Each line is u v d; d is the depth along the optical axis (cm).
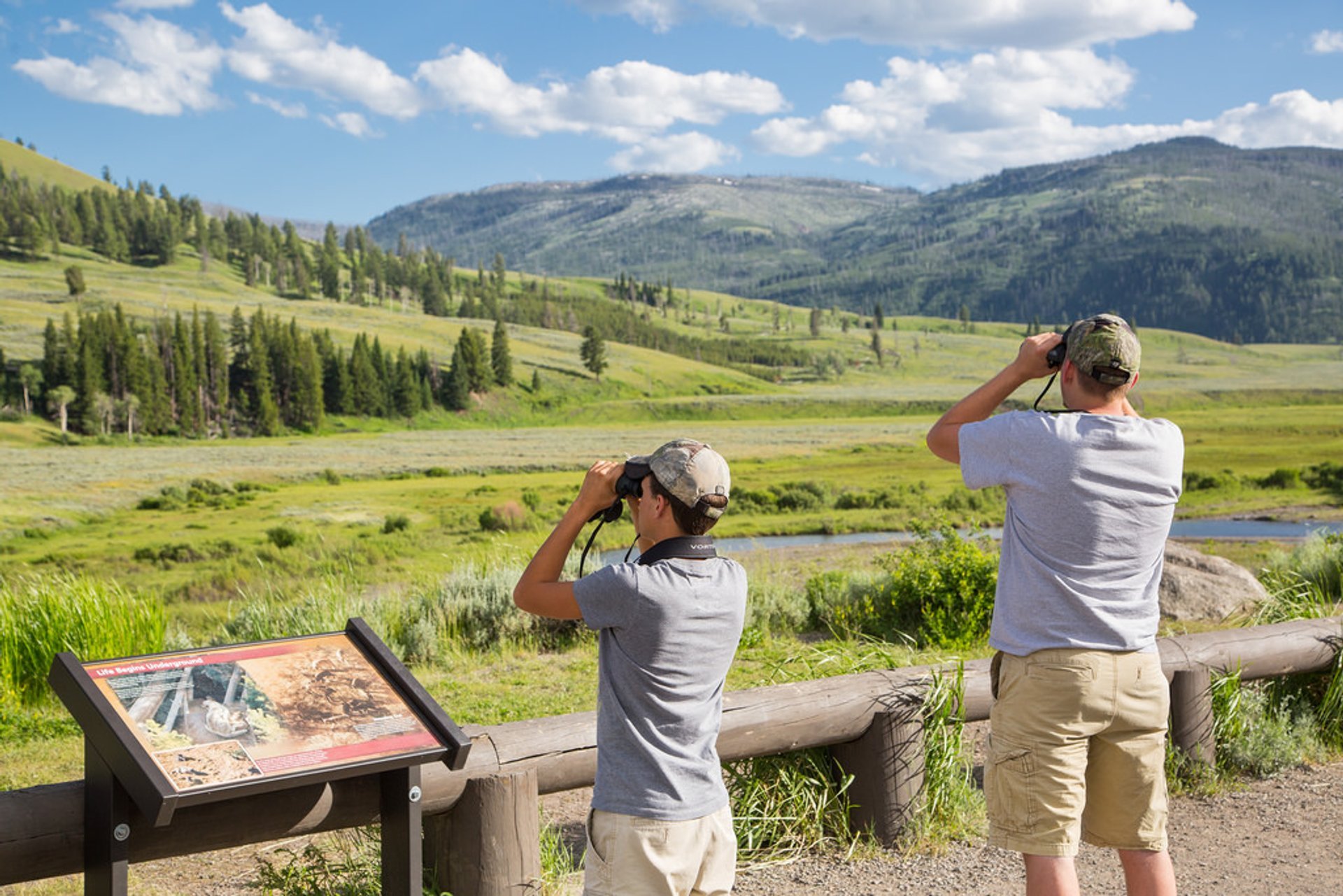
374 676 262
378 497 7419
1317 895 375
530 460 10338
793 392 19888
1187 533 4191
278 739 233
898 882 386
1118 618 259
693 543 228
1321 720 572
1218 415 14200
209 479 8744
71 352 13288
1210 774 498
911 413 17088
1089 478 256
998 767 269
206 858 425
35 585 922
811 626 1103
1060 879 258
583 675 882
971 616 981
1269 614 677
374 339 17925
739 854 407
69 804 248
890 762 417
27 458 10188
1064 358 276
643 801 215
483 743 323
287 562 3259
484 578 1130
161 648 931
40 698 822
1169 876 272
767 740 392
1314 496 5881
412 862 259
